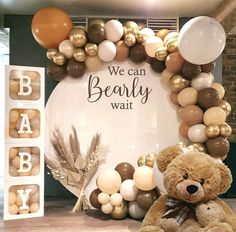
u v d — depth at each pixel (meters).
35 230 3.37
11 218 3.75
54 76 4.00
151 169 3.57
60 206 4.39
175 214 2.52
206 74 3.83
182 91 3.83
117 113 4.11
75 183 4.02
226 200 4.93
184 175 2.43
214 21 3.59
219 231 2.28
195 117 3.77
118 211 3.69
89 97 4.09
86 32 3.88
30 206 3.87
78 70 3.93
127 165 3.82
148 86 4.12
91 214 3.97
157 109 4.11
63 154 4.01
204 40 3.50
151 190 3.62
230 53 5.74
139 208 3.69
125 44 3.94
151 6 4.37
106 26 3.87
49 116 4.08
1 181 6.87
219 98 3.83
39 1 4.23
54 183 4.99
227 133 3.72
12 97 3.76
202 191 2.38
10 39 4.89
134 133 4.11
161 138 4.11
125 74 4.11
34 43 4.92
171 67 3.81
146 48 3.91
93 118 4.09
